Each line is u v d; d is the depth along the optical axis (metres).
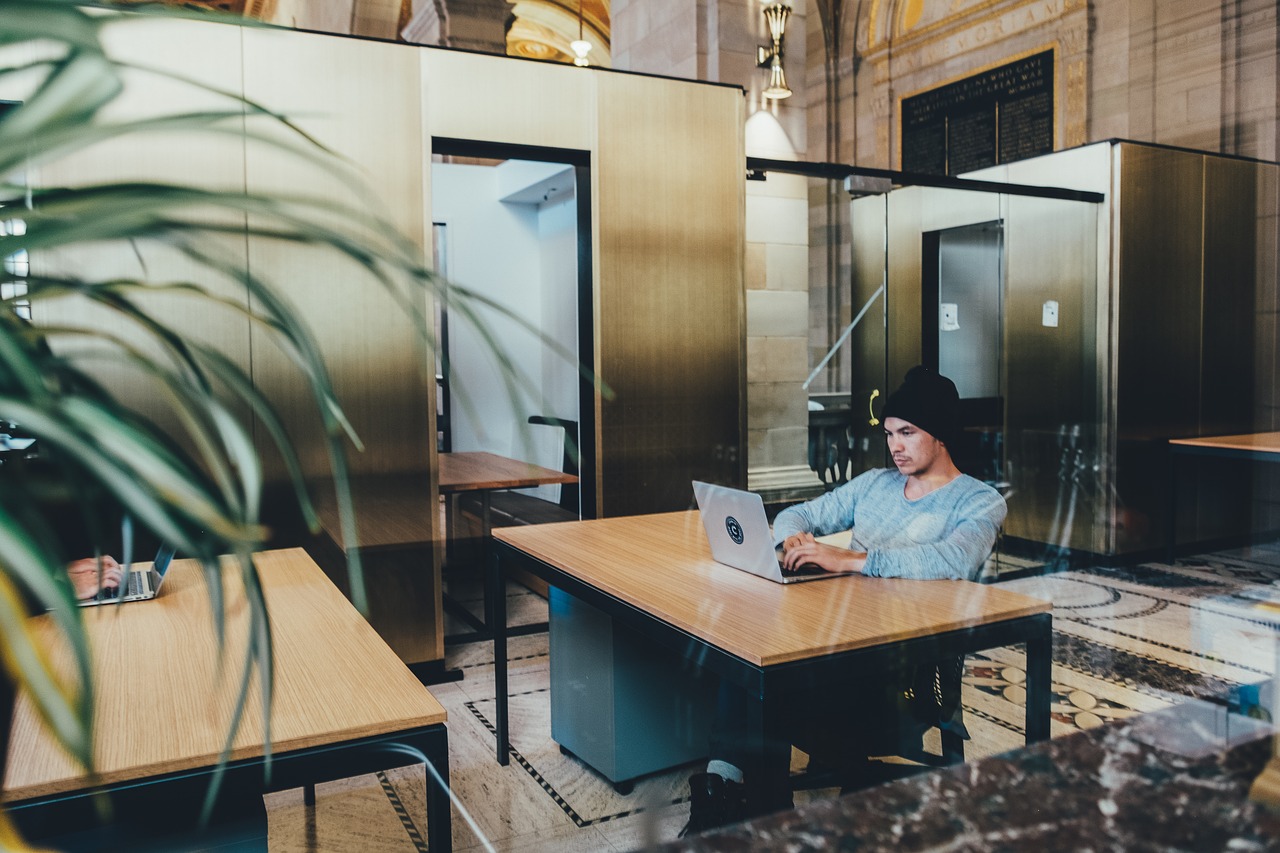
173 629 1.74
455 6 8.74
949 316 6.03
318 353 0.35
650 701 2.54
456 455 4.75
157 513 0.28
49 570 0.27
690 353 4.35
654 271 4.25
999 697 3.08
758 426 5.82
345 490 0.36
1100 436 5.50
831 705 2.02
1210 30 5.80
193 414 0.32
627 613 2.02
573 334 4.74
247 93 3.28
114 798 1.15
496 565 2.75
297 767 1.25
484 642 4.07
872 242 5.94
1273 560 5.44
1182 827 0.60
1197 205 5.68
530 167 5.05
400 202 3.62
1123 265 5.40
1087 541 5.46
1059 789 0.65
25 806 1.10
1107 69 6.34
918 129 7.77
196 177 3.17
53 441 0.27
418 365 3.65
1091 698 3.07
